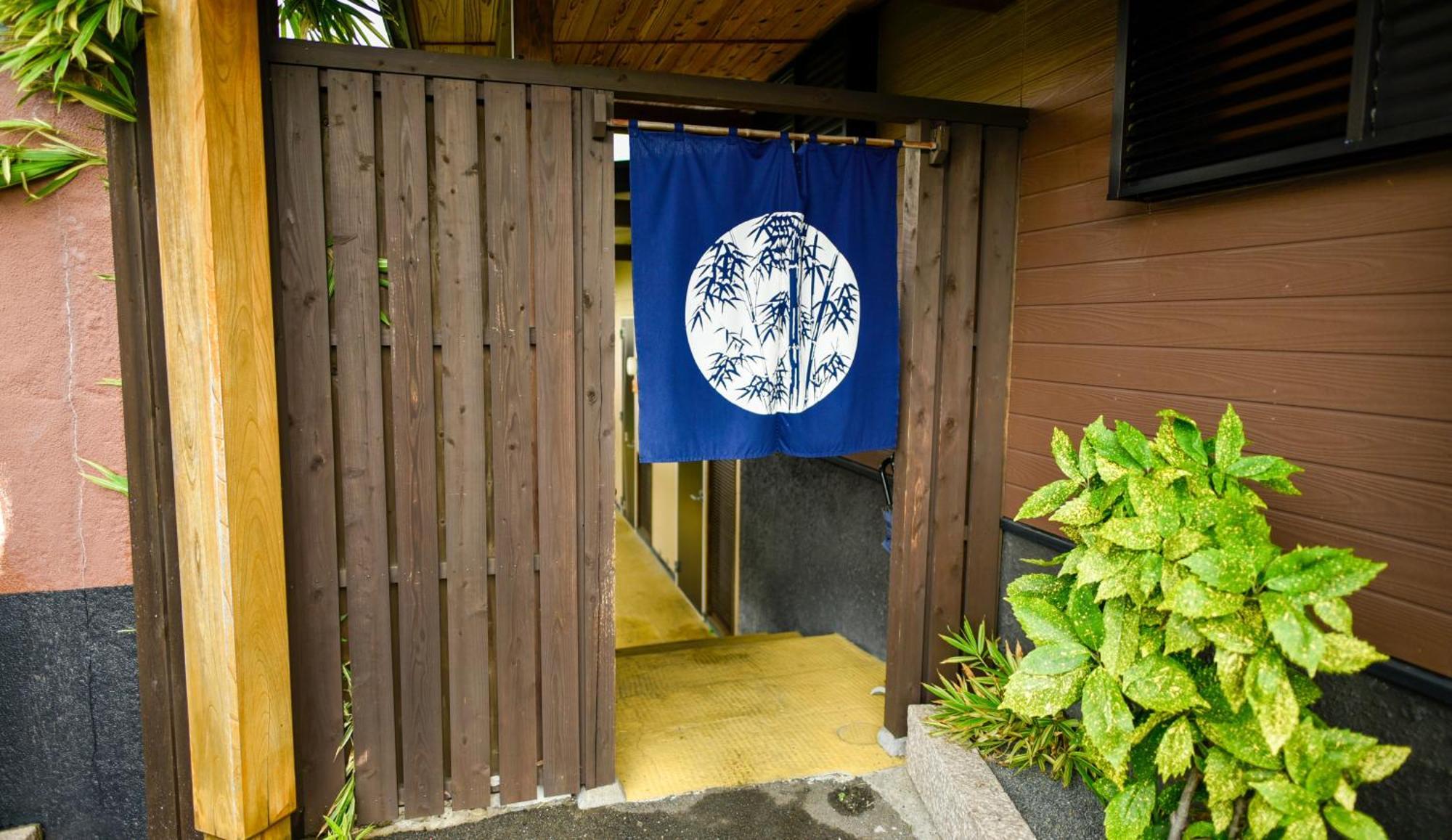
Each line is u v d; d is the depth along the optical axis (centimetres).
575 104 327
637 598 998
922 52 476
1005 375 402
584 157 330
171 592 296
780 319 350
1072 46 357
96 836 312
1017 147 390
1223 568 218
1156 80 304
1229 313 289
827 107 351
